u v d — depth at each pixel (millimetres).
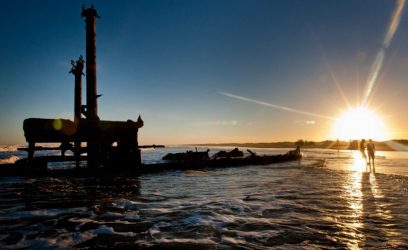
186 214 7707
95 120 17141
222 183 13922
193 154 30125
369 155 18938
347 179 14875
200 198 9969
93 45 17203
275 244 5348
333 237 5637
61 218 7406
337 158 39656
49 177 16281
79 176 16859
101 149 17500
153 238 5820
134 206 8773
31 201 9609
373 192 10781
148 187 12734
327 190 11328
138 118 19016
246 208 8320
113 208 8516
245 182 14180
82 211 8156
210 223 6828
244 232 6117
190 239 5734
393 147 98000
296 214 7523
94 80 17188
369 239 5469
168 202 9328
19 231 6336
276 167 23906
